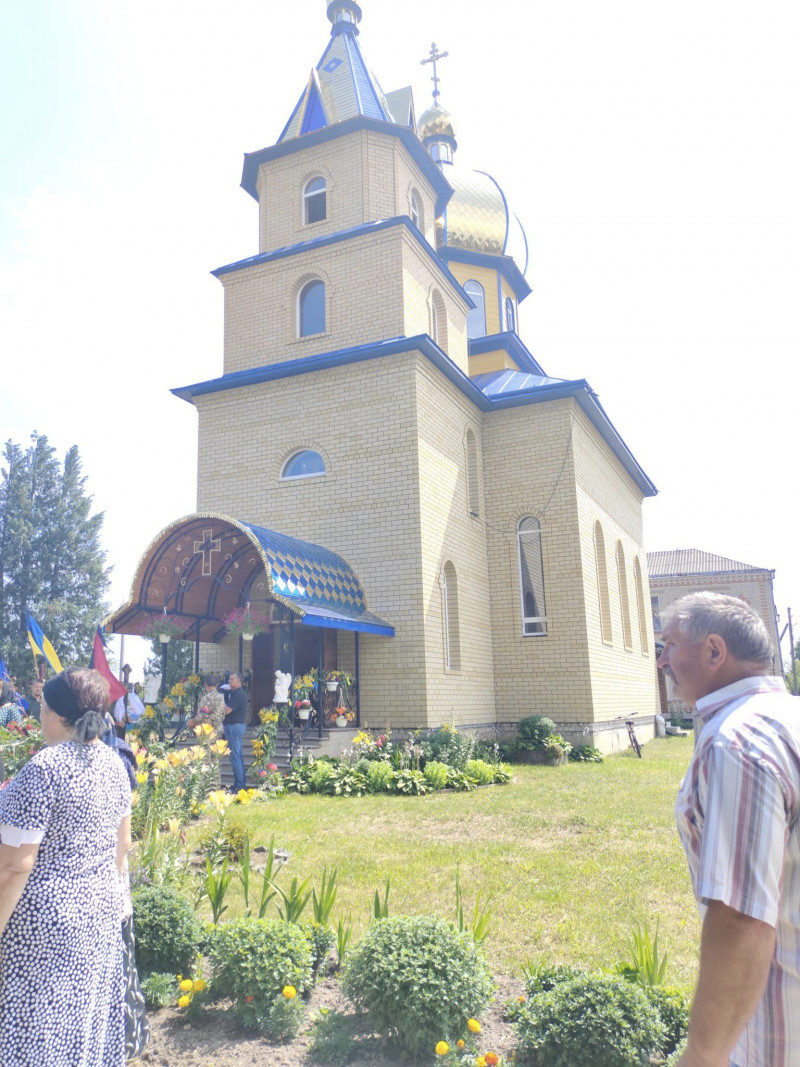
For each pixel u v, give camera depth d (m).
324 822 9.28
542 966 4.30
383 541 15.27
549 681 17.39
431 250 17.94
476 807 10.27
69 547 45.19
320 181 18.70
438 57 27.59
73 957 2.78
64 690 3.09
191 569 14.77
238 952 4.16
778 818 1.90
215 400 17.64
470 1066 3.57
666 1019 3.76
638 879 6.75
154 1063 3.75
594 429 20.50
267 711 12.49
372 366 16.06
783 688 2.24
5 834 2.74
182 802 7.11
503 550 18.33
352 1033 3.96
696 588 43.53
